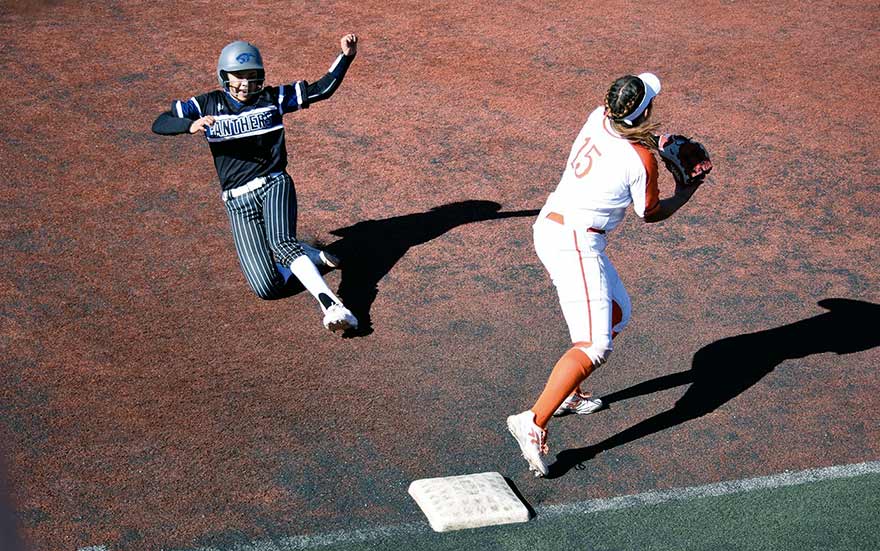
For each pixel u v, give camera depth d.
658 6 48.56
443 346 22.05
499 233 27.17
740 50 42.72
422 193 29.34
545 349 22.09
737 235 27.72
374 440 18.86
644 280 25.20
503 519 16.69
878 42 44.38
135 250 25.41
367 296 23.89
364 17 45.12
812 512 17.33
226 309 23.05
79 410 19.12
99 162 30.27
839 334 23.17
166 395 19.77
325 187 29.44
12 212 26.98
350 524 16.59
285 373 20.75
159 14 44.22
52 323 22.03
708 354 22.22
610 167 16.88
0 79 36.16
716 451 19.08
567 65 40.16
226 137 22.30
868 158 32.97
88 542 15.81
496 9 47.16
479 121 34.50
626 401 20.53
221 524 16.44
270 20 44.12
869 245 27.48
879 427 20.00
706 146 33.25
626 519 17.02
